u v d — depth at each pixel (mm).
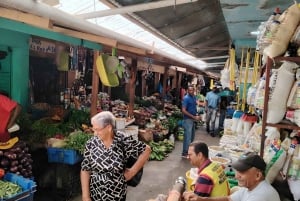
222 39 7445
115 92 8508
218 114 9727
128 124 6145
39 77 5211
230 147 3434
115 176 2637
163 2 3303
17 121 3709
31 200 2789
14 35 4121
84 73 5793
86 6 3613
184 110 6609
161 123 8055
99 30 3250
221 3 3564
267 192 1896
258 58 4340
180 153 7223
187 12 4527
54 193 3992
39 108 4609
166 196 1541
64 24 2783
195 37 6500
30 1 2146
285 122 2246
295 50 2119
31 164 3586
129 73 6488
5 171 3051
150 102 9312
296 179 2141
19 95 4379
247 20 4379
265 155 2320
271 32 2100
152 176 5367
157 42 6160
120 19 4215
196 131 10773
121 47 4426
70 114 4852
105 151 2633
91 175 2732
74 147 3846
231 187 2650
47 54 4980
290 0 3332
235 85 5781
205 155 2496
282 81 2152
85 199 2684
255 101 2656
